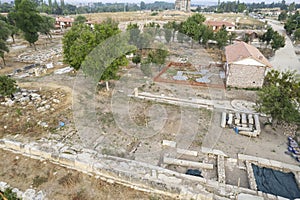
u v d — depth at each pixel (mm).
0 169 13328
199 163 13633
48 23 49594
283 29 68062
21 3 37312
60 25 71625
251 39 49594
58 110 19172
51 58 36375
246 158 14328
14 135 16047
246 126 17469
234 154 14781
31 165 13641
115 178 12680
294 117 16188
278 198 11430
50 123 17391
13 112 18828
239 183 12625
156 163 13477
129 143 14734
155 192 12023
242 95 23391
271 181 12891
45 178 12750
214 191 11812
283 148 15531
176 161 13688
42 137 15758
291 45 49156
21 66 31875
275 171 13547
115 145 14469
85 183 12469
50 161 13898
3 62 33500
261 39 45406
